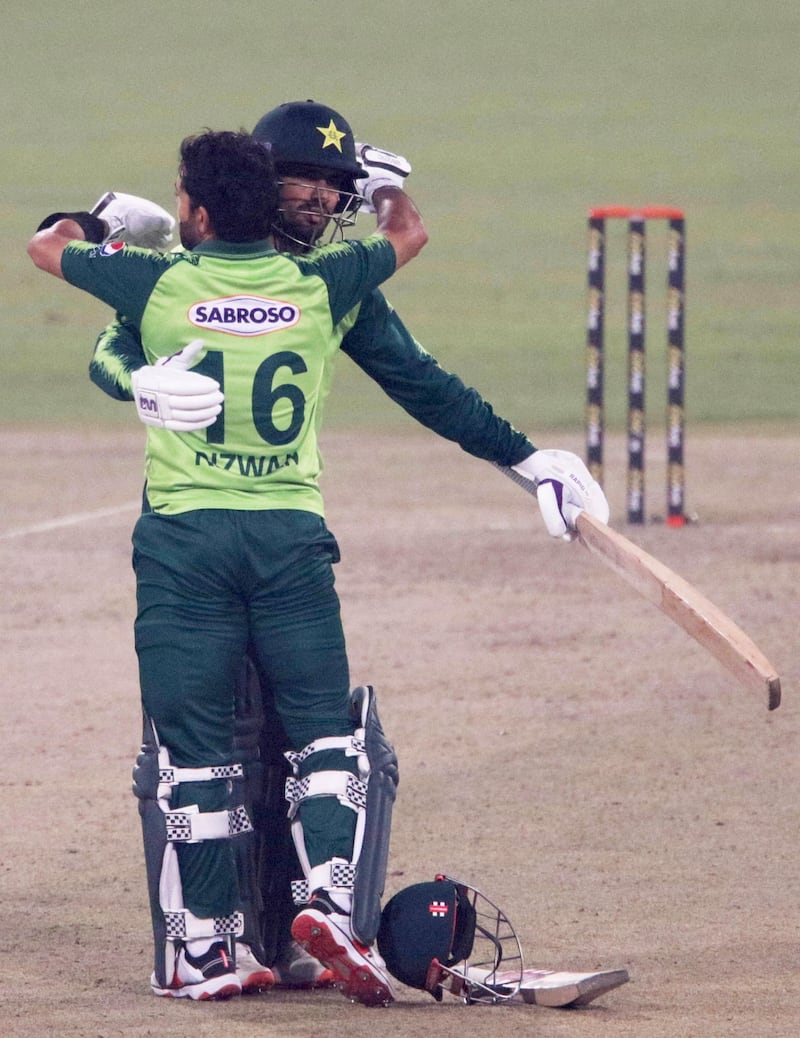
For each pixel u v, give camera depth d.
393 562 43.41
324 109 16.17
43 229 15.90
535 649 34.00
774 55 187.62
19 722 28.83
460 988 15.52
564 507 17.00
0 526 49.16
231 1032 14.30
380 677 31.72
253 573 15.12
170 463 15.09
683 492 49.34
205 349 14.86
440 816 23.05
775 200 129.25
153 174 137.62
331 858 15.03
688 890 19.61
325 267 15.25
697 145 148.62
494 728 28.08
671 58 188.50
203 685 15.22
